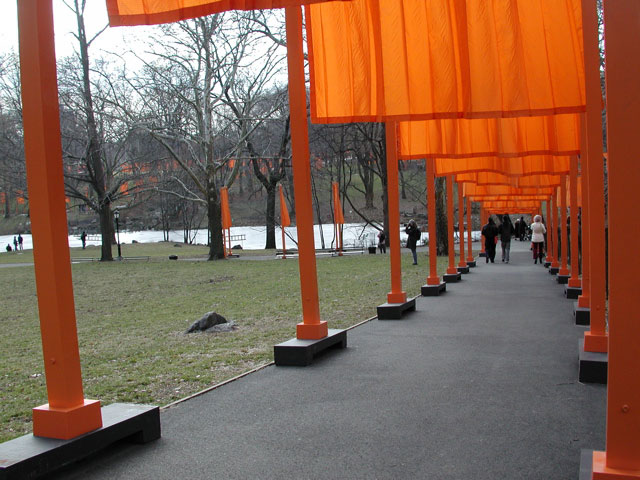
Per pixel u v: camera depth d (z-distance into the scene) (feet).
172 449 14.69
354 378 21.13
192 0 19.39
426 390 19.27
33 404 21.63
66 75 114.62
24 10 13.82
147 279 78.84
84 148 125.80
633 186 10.19
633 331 10.30
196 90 114.42
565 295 45.60
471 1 26.12
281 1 18.62
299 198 25.00
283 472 13.07
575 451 13.78
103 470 13.50
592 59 20.99
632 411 10.32
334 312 40.45
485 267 80.12
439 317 35.40
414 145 38.19
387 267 80.48
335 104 27.81
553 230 69.72
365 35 27.55
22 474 12.19
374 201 233.55
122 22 19.71
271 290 58.70
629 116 10.15
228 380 21.34
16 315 50.34
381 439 14.87
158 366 26.14
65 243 14.07
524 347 25.88
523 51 25.59
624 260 10.31
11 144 125.70
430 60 26.73
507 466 12.99
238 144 117.70
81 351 31.32
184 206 204.85
